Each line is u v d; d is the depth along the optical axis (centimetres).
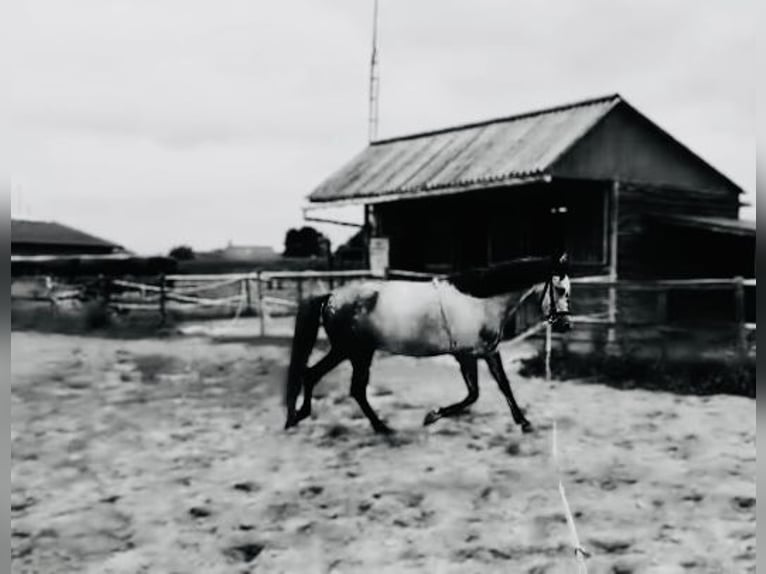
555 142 1380
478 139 1672
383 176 1700
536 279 690
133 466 641
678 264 1473
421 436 731
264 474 613
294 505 537
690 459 646
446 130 1862
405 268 1697
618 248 1406
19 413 866
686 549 454
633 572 421
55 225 4603
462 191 1418
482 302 696
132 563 441
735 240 1405
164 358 1345
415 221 1678
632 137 1449
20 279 2322
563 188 1435
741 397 926
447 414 721
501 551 451
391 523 500
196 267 3616
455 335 694
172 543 471
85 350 1462
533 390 985
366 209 1812
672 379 1000
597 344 1174
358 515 516
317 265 2919
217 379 1116
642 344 1178
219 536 482
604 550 454
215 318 2156
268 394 985
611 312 1364
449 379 1073
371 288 714
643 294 1421
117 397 972
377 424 732
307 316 732
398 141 1981
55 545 468
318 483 585
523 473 606
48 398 962
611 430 752
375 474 607
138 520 511
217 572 429
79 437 748
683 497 548
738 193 1622
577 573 418
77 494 566
